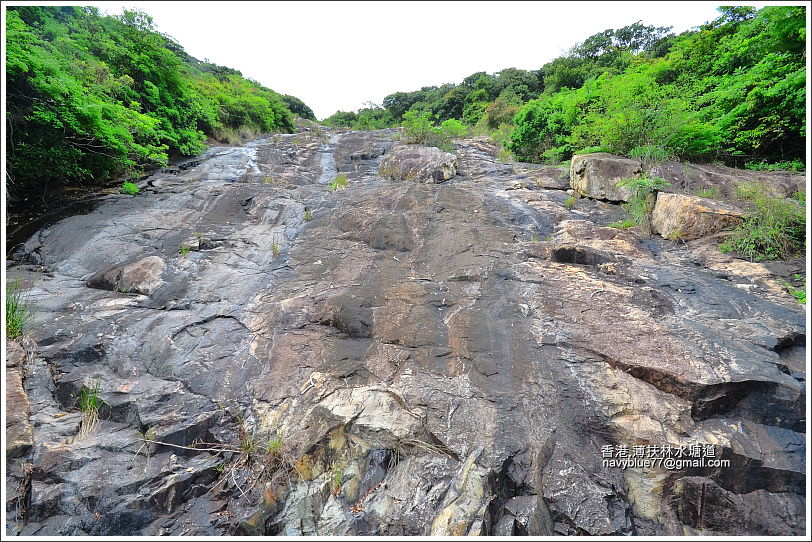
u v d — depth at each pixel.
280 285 4.46
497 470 2.40
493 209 6.44
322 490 2.50
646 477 2.54
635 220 6.09
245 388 3.07
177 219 6.09
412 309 3.84
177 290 4.31
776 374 2.82
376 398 2.89
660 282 4.23
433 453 2.55
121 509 2.29
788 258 4.63
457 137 14.80
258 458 2.59
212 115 12.26
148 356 3.35
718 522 2.40
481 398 2.88
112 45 8.91
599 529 2.25
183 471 2.49
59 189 6.72
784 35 7.04
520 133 11.55
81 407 2.89
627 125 7.65
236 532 2.26
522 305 3.82
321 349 3.43
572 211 6.59
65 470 2.43
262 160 10.37
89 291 4.36
